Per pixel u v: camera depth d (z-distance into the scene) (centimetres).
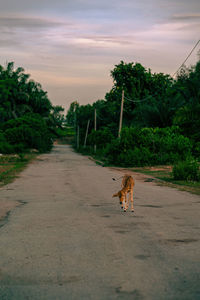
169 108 5094
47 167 3312
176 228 845
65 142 16912
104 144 6112
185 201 1301
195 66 5072
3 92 8969
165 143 3528
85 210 1109
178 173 2127
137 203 1253
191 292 462
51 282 499
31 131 6956
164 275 524
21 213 1059
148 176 2388
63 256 620
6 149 6216
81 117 13288
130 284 490
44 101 10569
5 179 2169
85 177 2328
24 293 462
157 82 7388
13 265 574
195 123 3681
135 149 3497
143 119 5625
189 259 601
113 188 1725
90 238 749
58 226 873
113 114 7844
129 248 670
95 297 448
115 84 7569
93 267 561
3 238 755
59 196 1442
